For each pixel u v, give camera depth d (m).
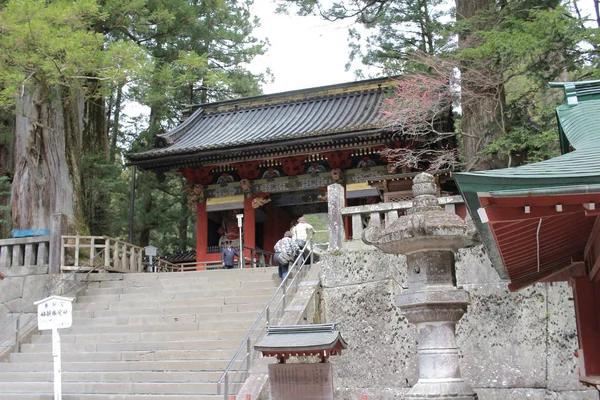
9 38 14.15
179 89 30.25
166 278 15.19
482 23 16.06
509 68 16.00
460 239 6.18
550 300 9.90
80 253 16.28
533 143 14.66
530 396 9.63
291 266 12.07
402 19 22.73
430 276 6.24
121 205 30.36
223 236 24.22
